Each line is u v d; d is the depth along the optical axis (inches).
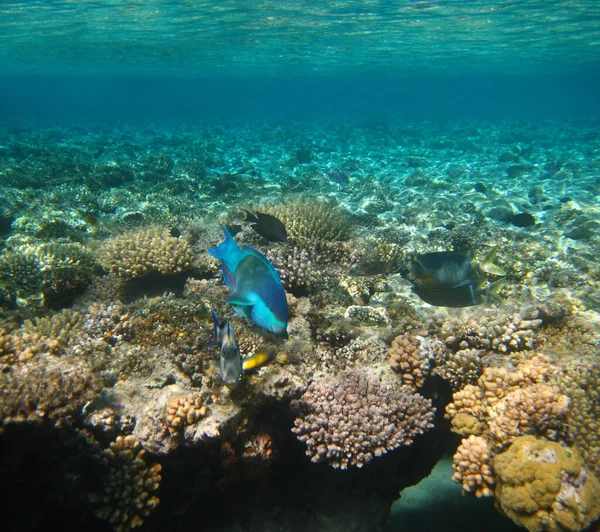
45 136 1221.7
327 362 160.6
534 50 1357.0
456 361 158.1
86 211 447.8
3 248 322.7
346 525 152.9
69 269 245.3
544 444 112.6
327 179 684.1
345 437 131.0
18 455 106.2
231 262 75.6
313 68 2162.9
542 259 327.9
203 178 677.9
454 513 160.2
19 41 1149.1
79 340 167.3
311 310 197.0
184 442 125.1
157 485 121.6
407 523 159.8
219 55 1533.0
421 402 142.7
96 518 127.5
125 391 143.4
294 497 157.6
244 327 168.4
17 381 113.4
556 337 186.9
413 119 2069.4
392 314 201.3
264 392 135.6
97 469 119.0
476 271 183.2
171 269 236.5
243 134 1422.2
